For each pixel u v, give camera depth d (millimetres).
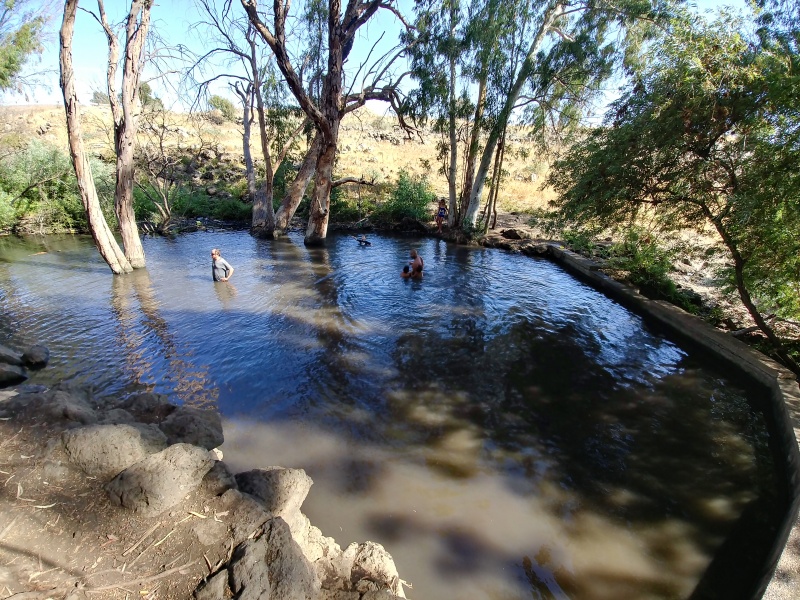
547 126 20000
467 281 13688
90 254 16219
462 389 7133
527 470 5270
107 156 26078
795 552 3537
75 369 7414
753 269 7750
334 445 5586
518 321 10375
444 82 18328
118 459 3789
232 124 41656
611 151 8805
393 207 22938
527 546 4195
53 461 3721
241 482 3783
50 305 10625
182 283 12734
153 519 3213
